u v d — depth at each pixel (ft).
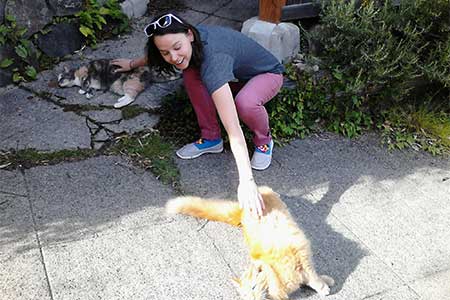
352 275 7.72
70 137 9.90
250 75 9.46
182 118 10.44
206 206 8.20
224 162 9.76
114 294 7.12
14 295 6.98
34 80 11.39
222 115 7.75
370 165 10.25
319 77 11.20
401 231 8.65
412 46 10.53
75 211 8.40
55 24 11.92
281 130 10.62
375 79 10.53
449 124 11.60
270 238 7.11
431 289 7.59
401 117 11.51
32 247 7.70
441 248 8.36
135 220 8.34
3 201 8.46
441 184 9.93
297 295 7.31
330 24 10.50
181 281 7.40
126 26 13.14
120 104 10.66
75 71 11.07
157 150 9.82
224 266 7.68
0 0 10.88
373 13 10.34
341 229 8.58
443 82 10.91
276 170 9.78
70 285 7.20
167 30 7.64
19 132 9.93
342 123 11.08
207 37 8.35
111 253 7.73
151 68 10.00
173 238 8.09
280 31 11.53
